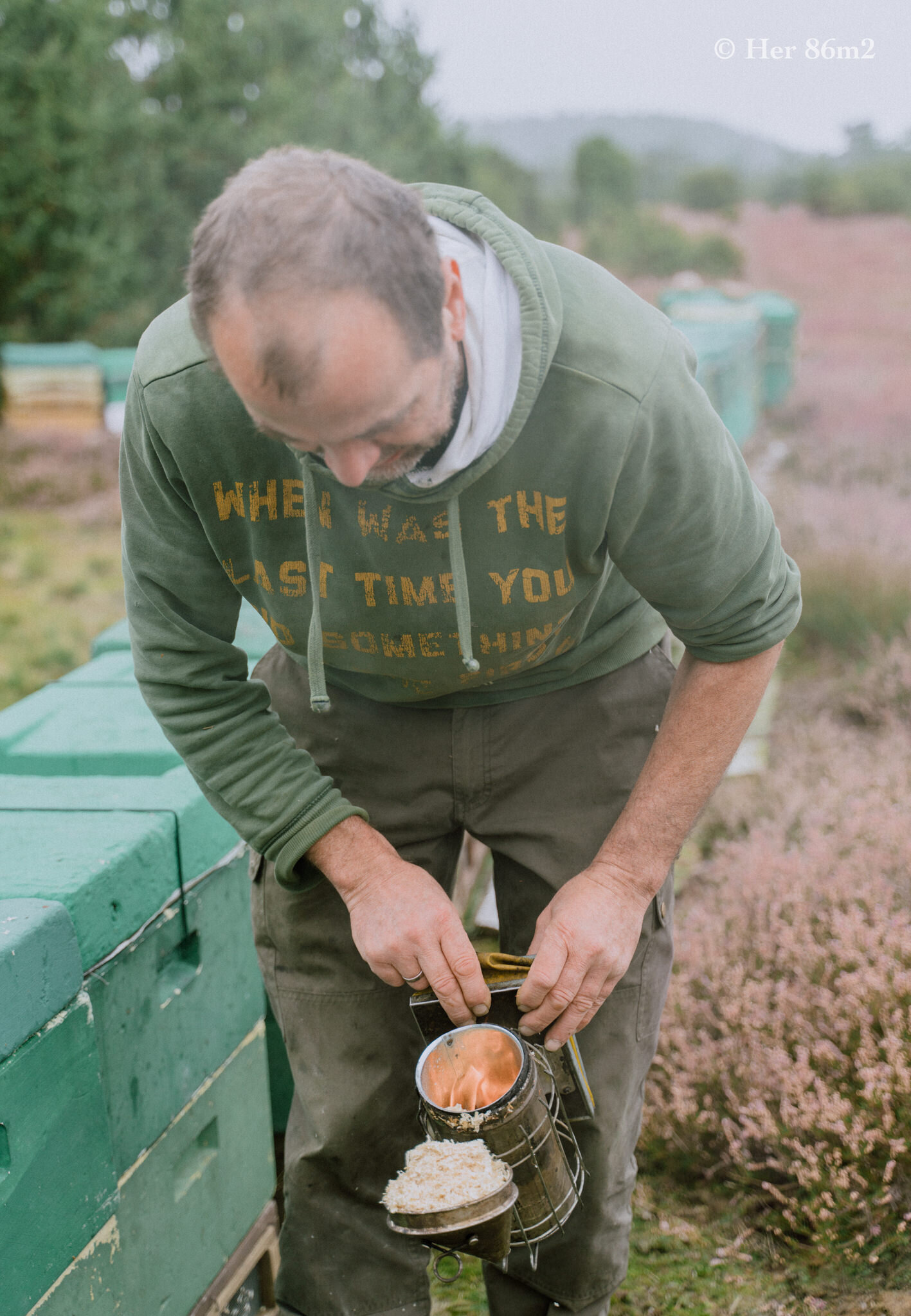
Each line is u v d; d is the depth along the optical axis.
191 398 1.16
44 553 8.44
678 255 21.94
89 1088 1.29
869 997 2.10
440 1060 1.22
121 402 11.28
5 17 13.20
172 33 15.40
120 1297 1.40
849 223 26.62
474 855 2.89
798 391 11.08
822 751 3.71
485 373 1.05
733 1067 2.13
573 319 1.10
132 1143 1.43
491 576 1.22
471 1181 1.08
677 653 3.87
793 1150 1.97
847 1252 1.83
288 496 1.22
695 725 1.31
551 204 25.75
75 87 13.41
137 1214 1.45
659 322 1.16
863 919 2.46
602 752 1.46
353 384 0.88
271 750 1.34
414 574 1.23
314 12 16.97
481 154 22.80
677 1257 1.90
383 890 1.28
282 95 15.70
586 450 1.12
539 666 1.41
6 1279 1.16
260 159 0.93
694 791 1.31
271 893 1.48
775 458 8.48
